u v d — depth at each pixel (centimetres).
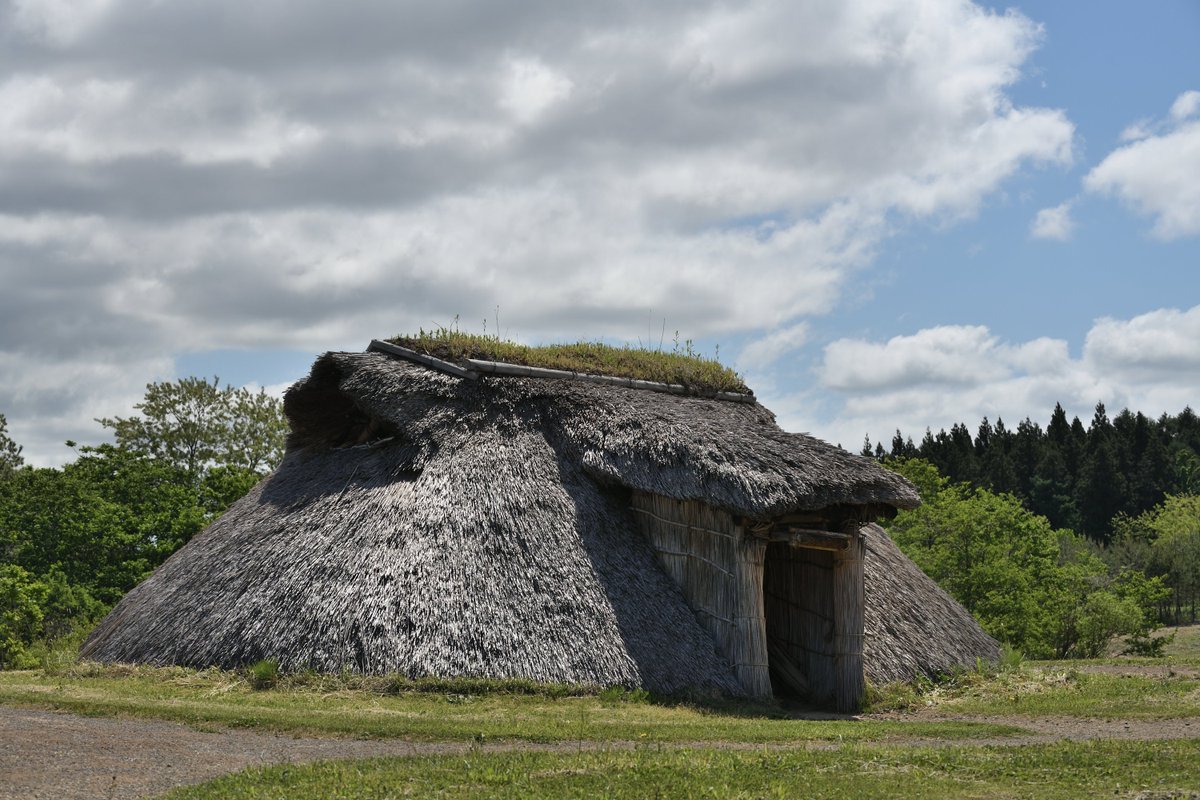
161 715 1362
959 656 2059
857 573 1820
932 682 1942
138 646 1853
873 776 1046
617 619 1733
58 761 1059
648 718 1524
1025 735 1391
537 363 2162
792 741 1320
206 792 947
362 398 2086
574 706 1580
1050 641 3638
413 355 2172
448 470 1903
